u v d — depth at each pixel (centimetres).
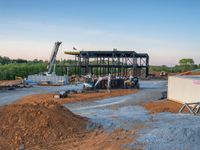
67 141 1728
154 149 1540
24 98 4312
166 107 3234
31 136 1720
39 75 7688
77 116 2245
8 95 4709
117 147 1597
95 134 1884
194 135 1698
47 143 1688
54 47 8244
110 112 2970
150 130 1942
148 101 3978
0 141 1623
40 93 5025
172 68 14800
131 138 1758
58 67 9856
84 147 1627
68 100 4009
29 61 15812
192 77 3656
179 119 2302
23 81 7362
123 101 4028
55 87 6450
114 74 9969
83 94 4803
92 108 3366
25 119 1859
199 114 2691
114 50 9069
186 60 15588
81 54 9100
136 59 9531
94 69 10538
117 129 2002
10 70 9344
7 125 1789
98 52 9025
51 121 1884
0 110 1984
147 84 7675
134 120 2336
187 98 3394
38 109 1998
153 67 15300
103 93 4972
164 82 8494
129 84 6084
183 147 1554
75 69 9812
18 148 1593
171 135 1717
